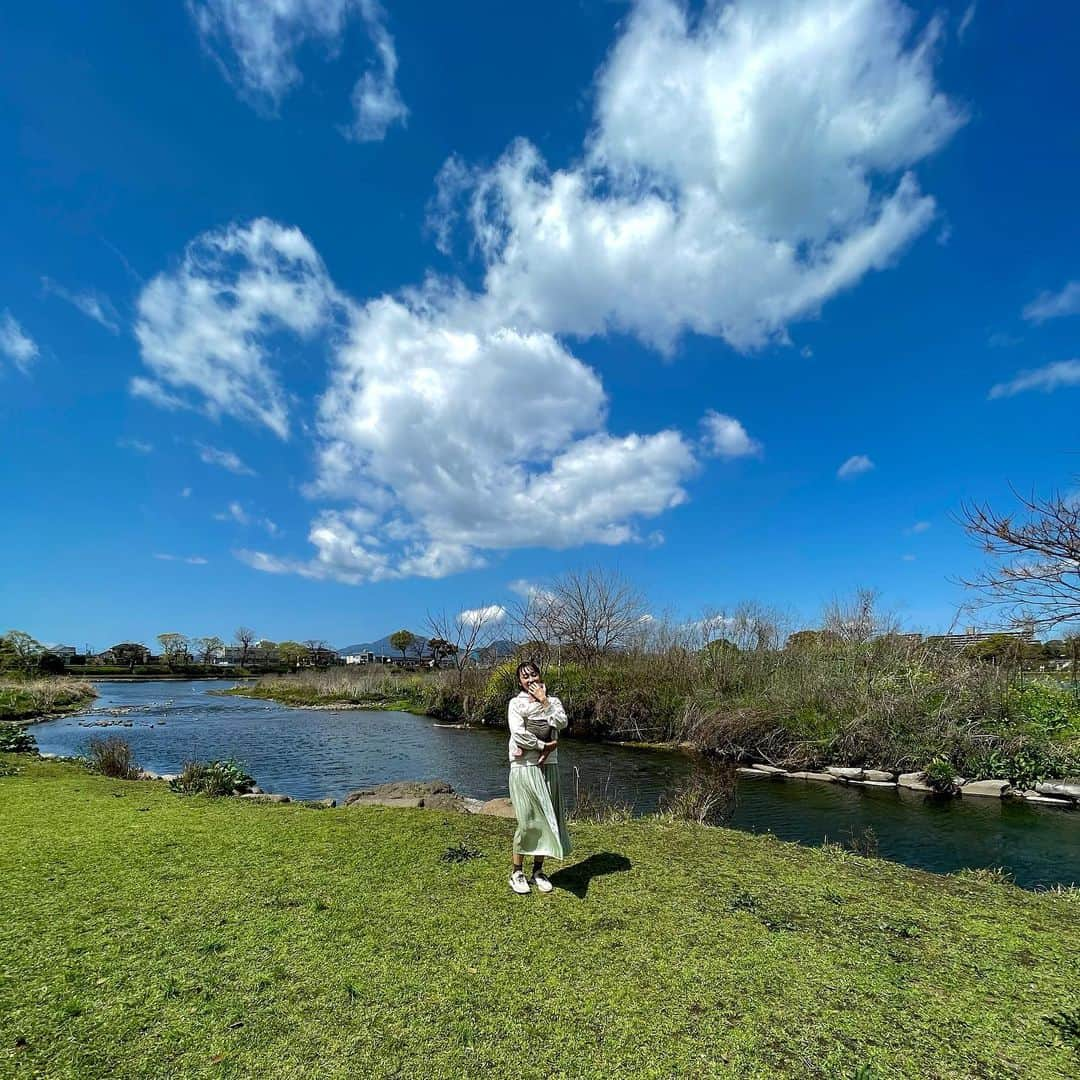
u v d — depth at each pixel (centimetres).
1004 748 1459
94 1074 295
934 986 382
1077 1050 321
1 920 460
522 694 541
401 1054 310
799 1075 299
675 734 2219
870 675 1902
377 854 616
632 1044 319
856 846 925
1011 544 1345
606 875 565
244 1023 334
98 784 1042
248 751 2123
